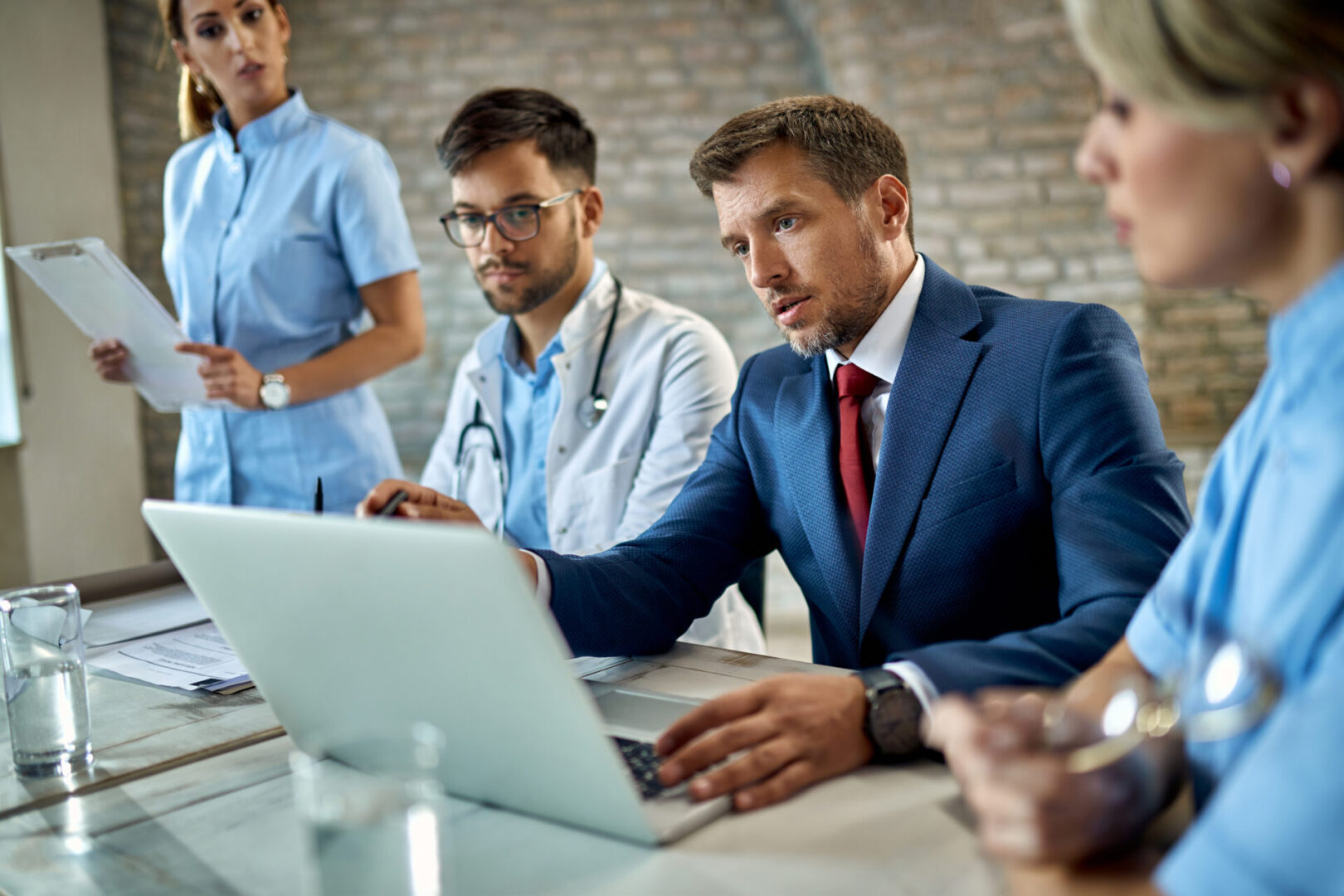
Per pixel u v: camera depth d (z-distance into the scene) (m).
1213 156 0.51
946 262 3.73
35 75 3.34
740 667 1.00
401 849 0.49
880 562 1.07
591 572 1.04
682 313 1.72
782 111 1.09
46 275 1.64
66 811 0.74
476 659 0.61
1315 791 0.43
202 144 2.02
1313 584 0.50
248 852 0.66
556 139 1.63
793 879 0.59
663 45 4.14
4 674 0.82
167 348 1.70
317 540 0.61
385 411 4.40
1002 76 3.61
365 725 0.74
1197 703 0.53
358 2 4.26
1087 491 0.96
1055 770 0.51
